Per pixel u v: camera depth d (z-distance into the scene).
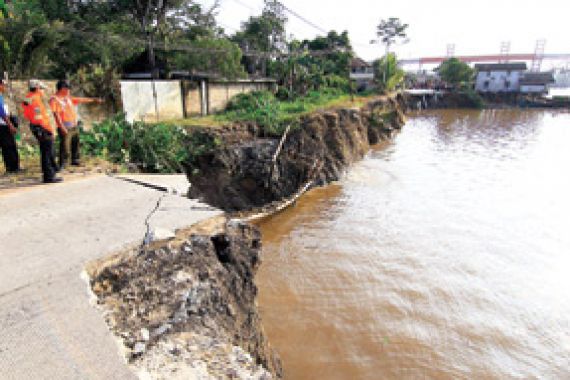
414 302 9.81
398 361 7.80
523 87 68.69
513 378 7.50
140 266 3.64
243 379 2.96
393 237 13.62
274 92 26.62
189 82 18.12
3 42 13.35
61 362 2.38
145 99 15.79
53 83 11.59
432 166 24.31
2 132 6.32
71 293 3.01
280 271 11.09
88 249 3.63
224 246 4.61
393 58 48.84
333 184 19.45
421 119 50.59
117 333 2.98
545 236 14.05
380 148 29.62
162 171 11.83
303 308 9.36
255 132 17.33
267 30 35.59
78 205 4.91
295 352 7.86
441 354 8.07
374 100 36.47
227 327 3.86
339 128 22.56
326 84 36.75
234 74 24.80
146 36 23.31
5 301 2.83
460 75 67.75
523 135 37.28
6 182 5.98
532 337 8.71
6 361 2.33
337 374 7.36
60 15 21.38
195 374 2.85
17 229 4.06
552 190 19.52
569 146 31.67
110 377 2.32
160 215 4.64
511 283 10.90
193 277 3.88
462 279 11.02
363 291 10.20
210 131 15.25
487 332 8.81
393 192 18.73
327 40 45.78
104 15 24.00
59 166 6.98
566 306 9.90
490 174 22.56
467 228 14.65
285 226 14.31
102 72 13.71
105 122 11.66
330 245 12.84
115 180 6.25
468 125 44.66
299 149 18.06
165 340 3.16
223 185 14.50
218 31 31.44
